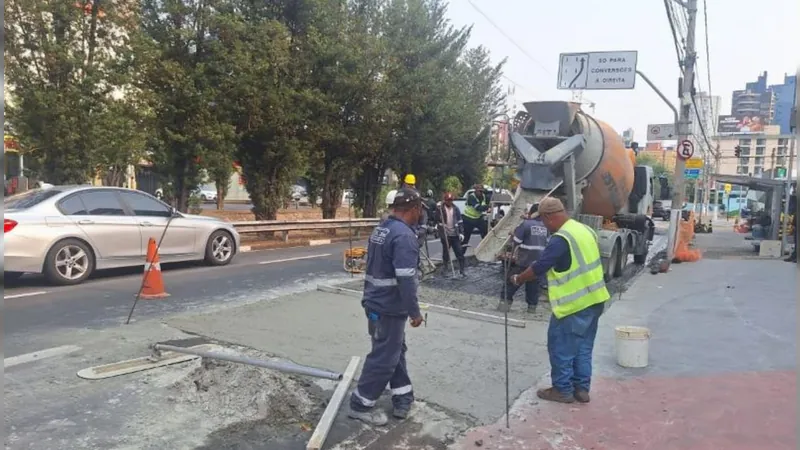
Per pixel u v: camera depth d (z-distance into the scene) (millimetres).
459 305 9242
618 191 12352
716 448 4391
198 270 11766
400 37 21359
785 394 5543
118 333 6723
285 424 4520
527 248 8719
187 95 14828
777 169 37688
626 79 15805
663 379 5949
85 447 4020
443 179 30094
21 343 6266
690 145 15656
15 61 11656
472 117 27594
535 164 11125
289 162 18750
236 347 6336
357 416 4637
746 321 8664
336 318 7809
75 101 12102
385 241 4492
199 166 16234
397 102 20719
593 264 5172
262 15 17500
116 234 10234
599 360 6582
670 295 10953
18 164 13078
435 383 5555
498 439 4461
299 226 18453
